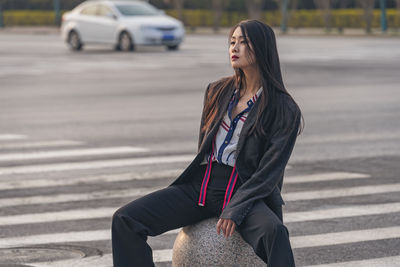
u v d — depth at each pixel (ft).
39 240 26.96
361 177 36.94
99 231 28.07
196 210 17.71
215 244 17.47
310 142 46.24
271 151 16.83
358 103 63.21
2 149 44.34
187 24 233.35
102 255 25.32
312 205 31.65
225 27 234.99
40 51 132.77
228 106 17.79
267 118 17.08
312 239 26.96
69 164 40.01
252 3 223.30
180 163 40.01
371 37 172.45
